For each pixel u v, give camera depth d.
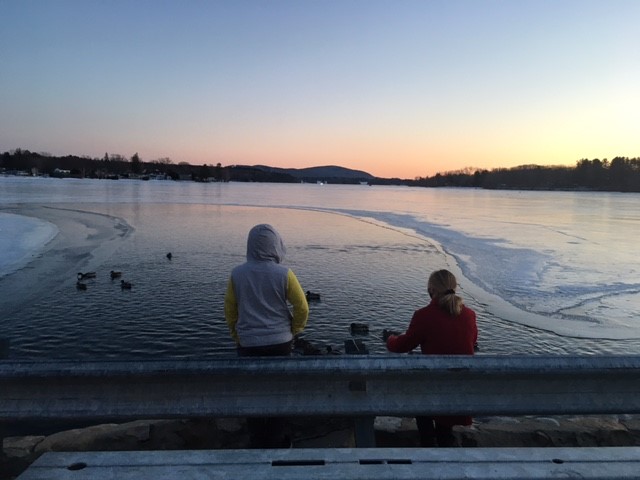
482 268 19.75
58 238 27.30
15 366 2.48
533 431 3.76
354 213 53.62
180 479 2.09
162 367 2.48
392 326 11.88
